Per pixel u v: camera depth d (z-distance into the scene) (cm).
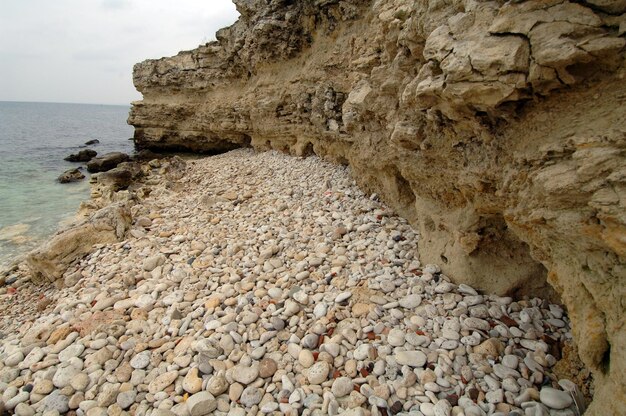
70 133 5025
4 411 370
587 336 258
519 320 404
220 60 1931
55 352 450
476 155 369
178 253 691
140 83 2369
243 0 1516
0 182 1714
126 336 462
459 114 338
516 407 312
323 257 588
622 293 224
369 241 612
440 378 343
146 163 1883
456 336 388
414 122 457
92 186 1520
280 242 672
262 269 588
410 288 475
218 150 2239
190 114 2200
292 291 507
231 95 1911
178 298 532
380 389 337
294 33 1286
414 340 388
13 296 675
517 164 306
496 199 371
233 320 465
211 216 872
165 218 903
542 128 276
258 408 343
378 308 445
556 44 238
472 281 457
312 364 379
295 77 1330
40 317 564
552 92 265
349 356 384
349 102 757
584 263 257
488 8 291
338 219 732
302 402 338
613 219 211
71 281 650
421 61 451
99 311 522
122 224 808
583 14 235
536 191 281
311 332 420
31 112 14625
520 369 344
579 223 243
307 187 980
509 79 260
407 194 681
